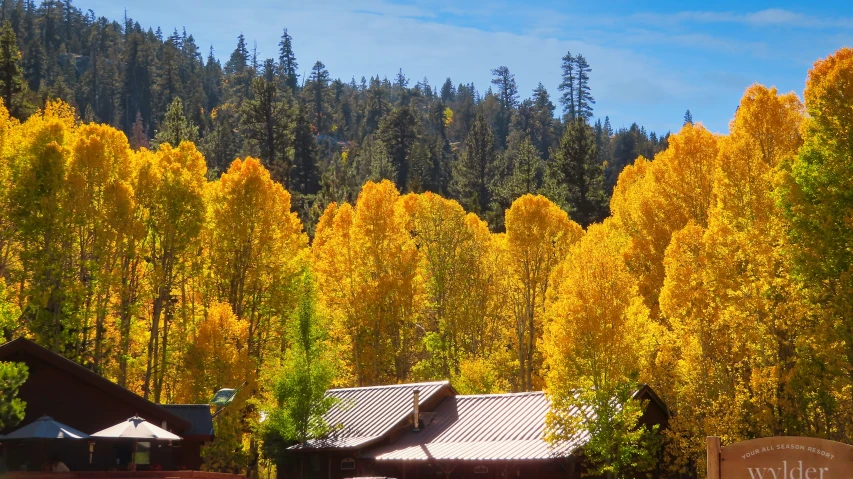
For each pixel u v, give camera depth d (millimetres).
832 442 13383
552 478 33031
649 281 45062
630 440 31234
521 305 56062
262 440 40406
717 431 31641
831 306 30656
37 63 171375
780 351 32938
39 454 26688
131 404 28734
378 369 52312
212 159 122188
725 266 34125
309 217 86125
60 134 44844
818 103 32781
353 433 38625
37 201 40531
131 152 47281
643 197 47188
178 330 44219
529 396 38219
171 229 43625
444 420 38688
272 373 40281
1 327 31828
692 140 46969
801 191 31969
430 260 59312
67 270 39812
